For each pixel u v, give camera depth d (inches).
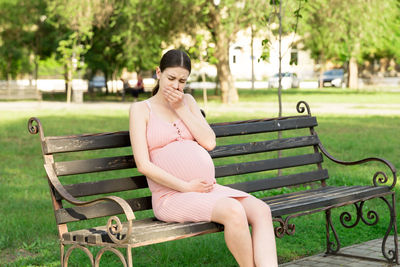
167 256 186.4
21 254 196.5
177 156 152.9
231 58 1489.9
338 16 1025.5
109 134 156.8
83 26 978.7
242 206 140.3
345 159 414.0
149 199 160.9
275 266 135.5
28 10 1314.0
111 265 181.3
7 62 1505.9
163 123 155.6
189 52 880.9
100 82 1891.0
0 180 343.3
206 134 159.0
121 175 357.4
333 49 1205.1
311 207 164.6
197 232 137.8
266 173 364.8
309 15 979.3
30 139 545.0
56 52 1368.1
